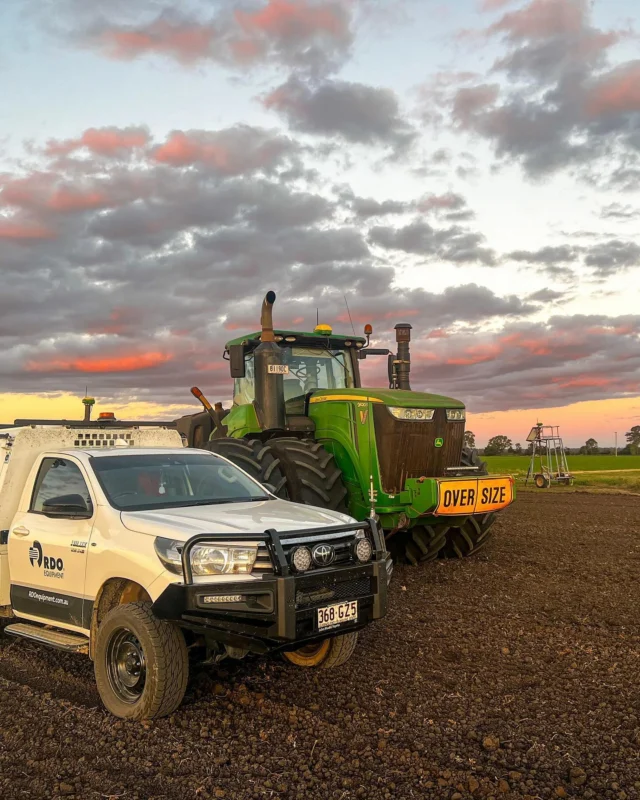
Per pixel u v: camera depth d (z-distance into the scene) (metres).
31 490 6.55
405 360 11.02
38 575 6.07
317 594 5.02
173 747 4.41
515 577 9.40
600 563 10.36
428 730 4.61
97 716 4.96
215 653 5.23
